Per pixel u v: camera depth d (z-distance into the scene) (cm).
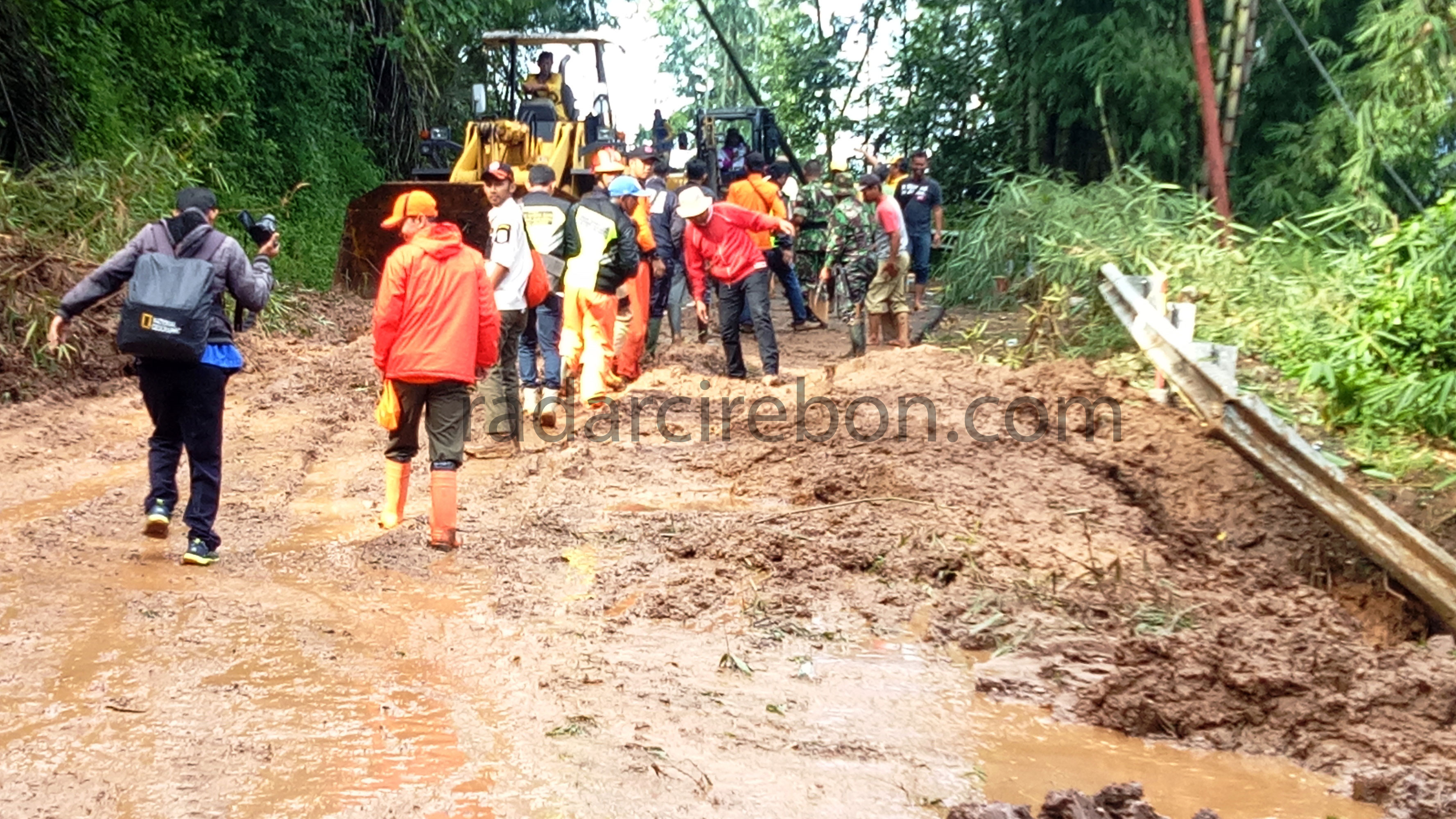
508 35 1888
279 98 2239
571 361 1084
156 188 1443
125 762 414
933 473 805
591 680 497
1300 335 1074
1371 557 644
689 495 812
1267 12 2206
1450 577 603
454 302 679
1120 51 2192
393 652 526
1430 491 804
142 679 487
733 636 560
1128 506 772
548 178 1064
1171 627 576
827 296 1736
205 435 638
